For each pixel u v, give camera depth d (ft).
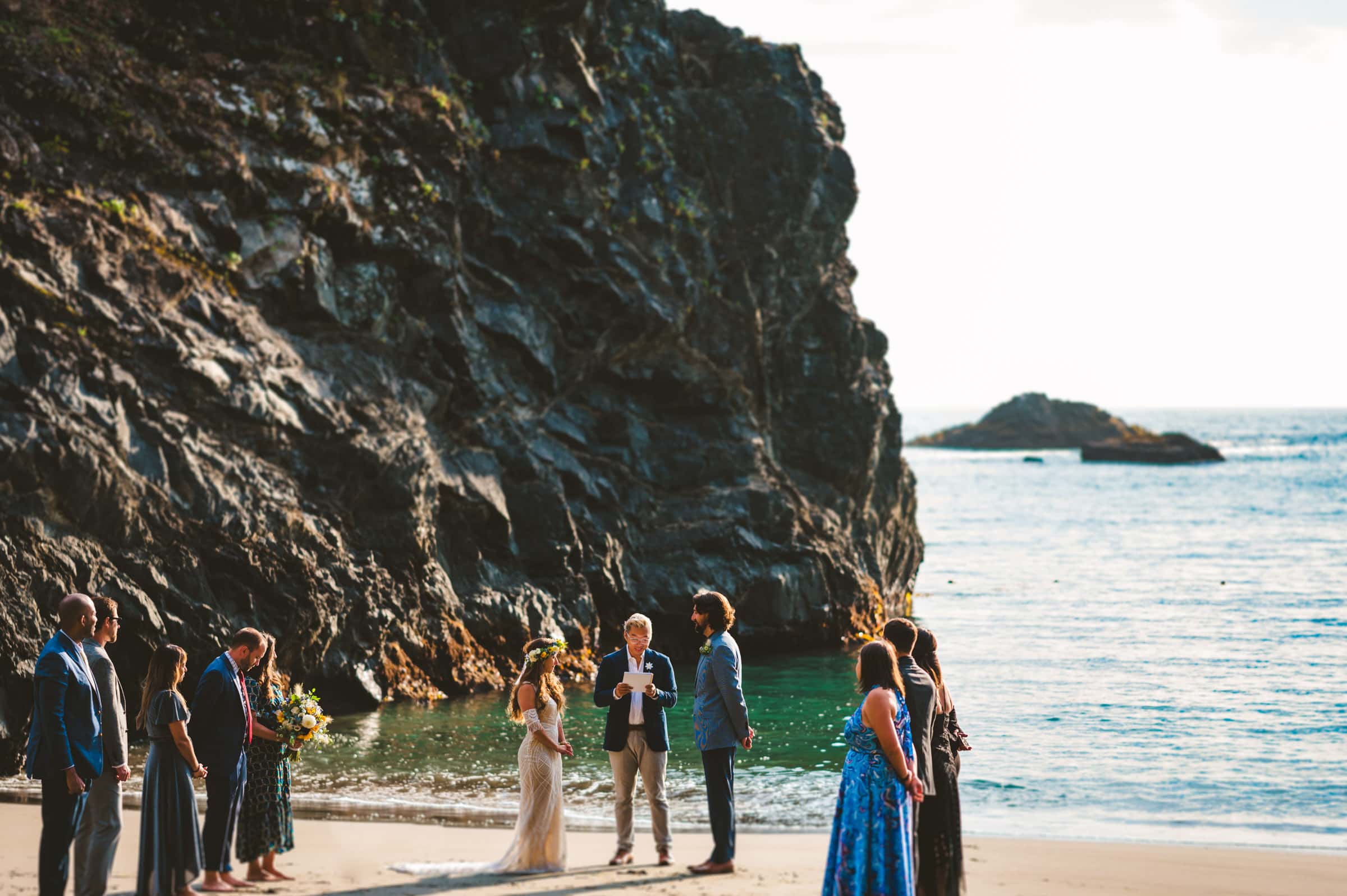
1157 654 83.87
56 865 24.99
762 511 87.86
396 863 31.99
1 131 62.64
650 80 97.60
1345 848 38.81
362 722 59.06
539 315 85.25
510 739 54.80
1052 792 47.29
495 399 80.59
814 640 87.76
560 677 71.77
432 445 74.13
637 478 86.12
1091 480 366.02
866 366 103.50
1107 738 57.67
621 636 81.35
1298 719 62.08
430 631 67.62
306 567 61.93
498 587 74.02
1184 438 477.36
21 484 53.62
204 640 56.95
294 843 33.27
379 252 76.84
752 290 95.86
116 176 66.64
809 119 99.76
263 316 70.69
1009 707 65.36
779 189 97.40
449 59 87.20
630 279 87.92
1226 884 31.55
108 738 26.32
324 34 80.33
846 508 98.17
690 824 40.01
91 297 60.64
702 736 31.01
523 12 88.58
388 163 79.36
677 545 84.43
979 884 31.07
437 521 72.43
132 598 54.70
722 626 31.60
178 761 26.61
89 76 68.08
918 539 115.75
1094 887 30.86
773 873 30.68
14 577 51.06
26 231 59.77
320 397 68.85
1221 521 217.77
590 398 86.89
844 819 24.50
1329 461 469.16
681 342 89.81
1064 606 111.24
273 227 72.08
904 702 24.77
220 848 27.73
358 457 67.97
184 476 59.82
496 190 86.48
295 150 75.20
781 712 62.95
